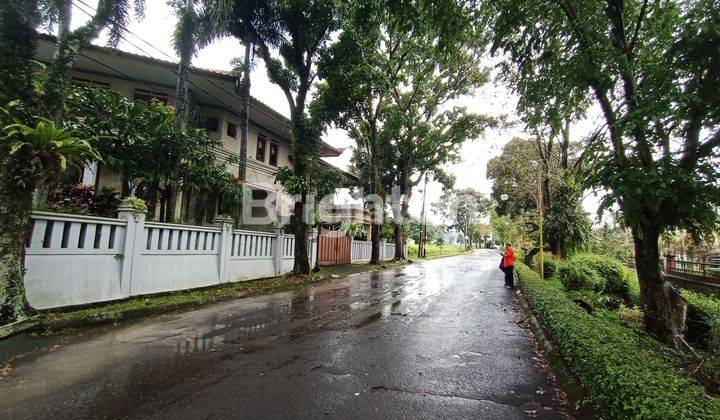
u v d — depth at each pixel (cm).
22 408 322
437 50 778
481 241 9738
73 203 795
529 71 778
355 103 1366
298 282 1160
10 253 520
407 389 387
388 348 528
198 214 1173
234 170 1559
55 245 609
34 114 547
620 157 677
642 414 260
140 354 472
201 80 1334
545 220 1830
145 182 987
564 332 494
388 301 938
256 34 1199
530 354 529
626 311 971
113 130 905
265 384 387
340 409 336
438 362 477
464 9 714
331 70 1226
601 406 328
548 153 1828
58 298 609
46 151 541
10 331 498
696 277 1495
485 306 920
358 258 2234
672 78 616
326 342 548
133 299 736
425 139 2392
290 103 1267
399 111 2177
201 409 328
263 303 851
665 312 723
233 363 448
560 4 680
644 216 686
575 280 1341
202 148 1088
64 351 472
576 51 710
